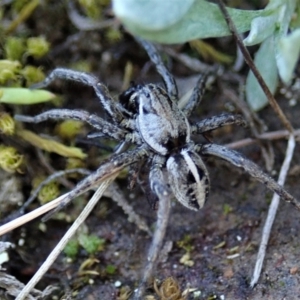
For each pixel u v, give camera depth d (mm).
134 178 167
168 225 170
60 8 177
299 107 177
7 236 169
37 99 167
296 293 164
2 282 164
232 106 177
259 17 164
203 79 173
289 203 168
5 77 169
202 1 160
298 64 179
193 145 168
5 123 168
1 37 172
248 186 172
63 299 166
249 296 165
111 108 168
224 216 171
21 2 175
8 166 168
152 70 179
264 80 169
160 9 154
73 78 169
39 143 170
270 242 168
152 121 168
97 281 167
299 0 168
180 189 165
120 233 170
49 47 175
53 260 163
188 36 159
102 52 178
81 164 171
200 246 169
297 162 173
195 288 166
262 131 175
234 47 180
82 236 169
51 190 169
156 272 167
